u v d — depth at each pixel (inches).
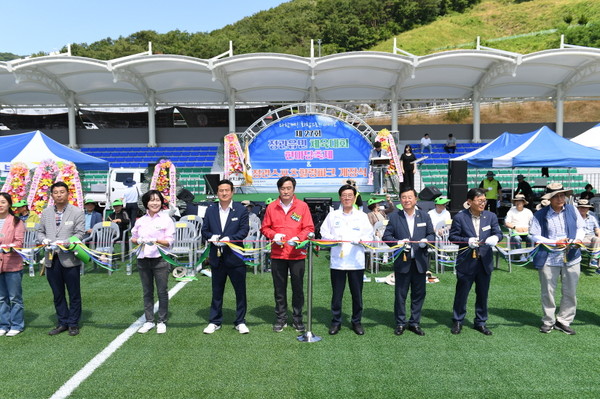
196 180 808.9
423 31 3262.8
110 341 195.6
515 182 776.9
